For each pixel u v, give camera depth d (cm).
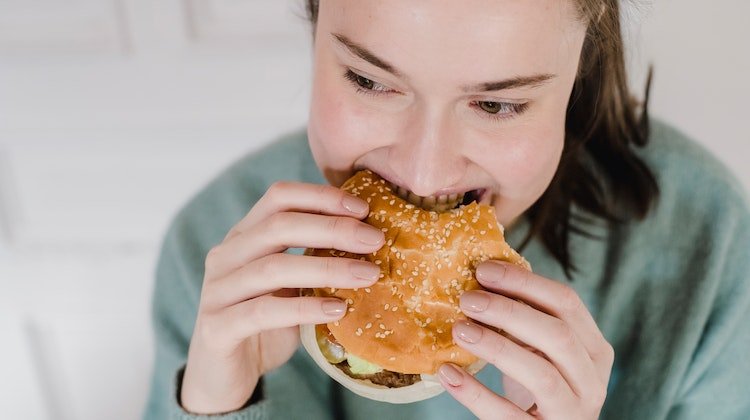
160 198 184
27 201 187
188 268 132
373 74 77
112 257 195
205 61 159
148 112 168
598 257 123
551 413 82
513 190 89
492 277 79
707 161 122
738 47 141
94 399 223
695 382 121
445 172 81
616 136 116
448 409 122
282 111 165
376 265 79
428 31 68
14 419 226
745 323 119
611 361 89
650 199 119
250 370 101
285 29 153
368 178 89
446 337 80
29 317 207
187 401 100
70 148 176
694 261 119
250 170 136
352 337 80
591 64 99
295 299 81
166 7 151
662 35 143
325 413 127
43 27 158
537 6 69
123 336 211
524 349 78
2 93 168
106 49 159
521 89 75
